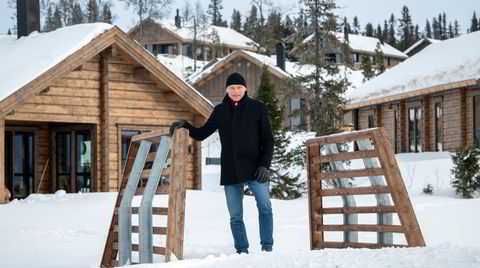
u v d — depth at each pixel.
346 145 31.55
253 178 8.88
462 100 31.66
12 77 21.22
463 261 5.78
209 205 18.69
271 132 9.00
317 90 36.81
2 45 25.50
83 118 22.33
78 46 21.67
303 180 27.38
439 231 13.59
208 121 9.04
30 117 21.31
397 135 36.19
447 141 32.66
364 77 62.22
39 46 23.19
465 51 33.66
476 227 14.09
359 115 38.88
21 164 24.17
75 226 14.89
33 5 25.95
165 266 6.78
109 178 22.67
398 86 34.91
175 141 7.86
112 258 9.13
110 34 22.14
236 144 8.88
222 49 88.00
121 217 8.77
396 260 6.03
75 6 65.19
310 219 9.54
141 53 22.66
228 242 11.75
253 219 16.02
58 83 21.88
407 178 28.88
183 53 89.00
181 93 23.36
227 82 9.00
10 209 17.86
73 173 23.73
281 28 83.94
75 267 8.81
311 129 38.44
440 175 28.30
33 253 10.09
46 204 18.66
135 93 23.23
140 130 23.30
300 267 6.04
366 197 23.19
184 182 7.79
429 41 99.75
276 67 50.28
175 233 7.68
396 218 15.08
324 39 37.88
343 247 9.01
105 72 22.48
